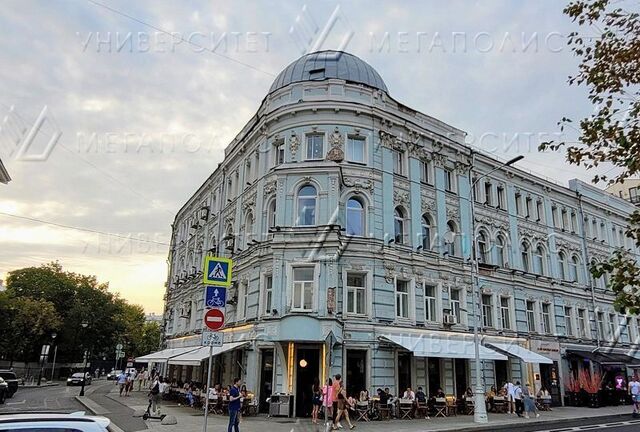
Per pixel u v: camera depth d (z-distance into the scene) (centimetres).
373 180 2431
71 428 517
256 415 2080
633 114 710
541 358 2727
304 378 2105
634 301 680
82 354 6450
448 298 2611
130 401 2883
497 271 2948
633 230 732
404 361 2367
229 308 2741
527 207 3388
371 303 2266
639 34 730
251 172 2791
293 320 2041
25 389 4141
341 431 1648
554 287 3322
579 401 3039
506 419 2139
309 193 2341
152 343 10219
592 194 4009
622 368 3575
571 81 782
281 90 2555
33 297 6031
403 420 2030
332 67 2752
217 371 2781
